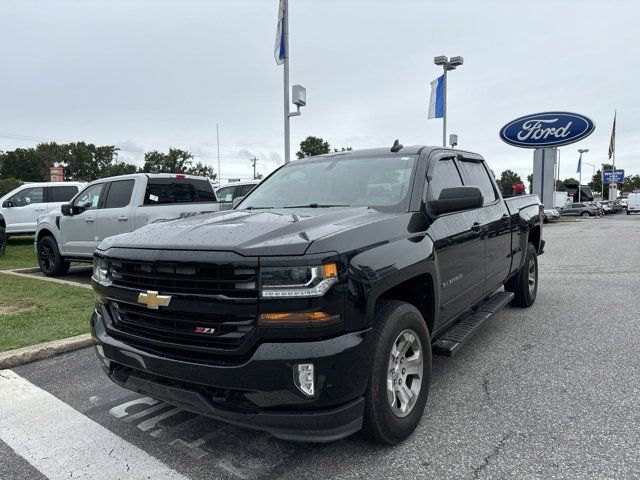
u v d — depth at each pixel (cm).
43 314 592
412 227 323
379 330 273
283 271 238
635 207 5250
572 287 780
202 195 923
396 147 411
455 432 309
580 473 261
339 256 249
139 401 368
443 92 2023
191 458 286
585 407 342
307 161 450
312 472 268
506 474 262
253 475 267
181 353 262
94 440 310
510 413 335
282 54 1275
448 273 357
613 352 457
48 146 10538
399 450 288
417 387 310
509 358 447
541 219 662
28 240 1808
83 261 914
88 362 453
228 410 248
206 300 249
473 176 473
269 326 238
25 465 283
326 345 239
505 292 563
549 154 2566
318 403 240
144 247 278
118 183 853
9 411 353
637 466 267
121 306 292
